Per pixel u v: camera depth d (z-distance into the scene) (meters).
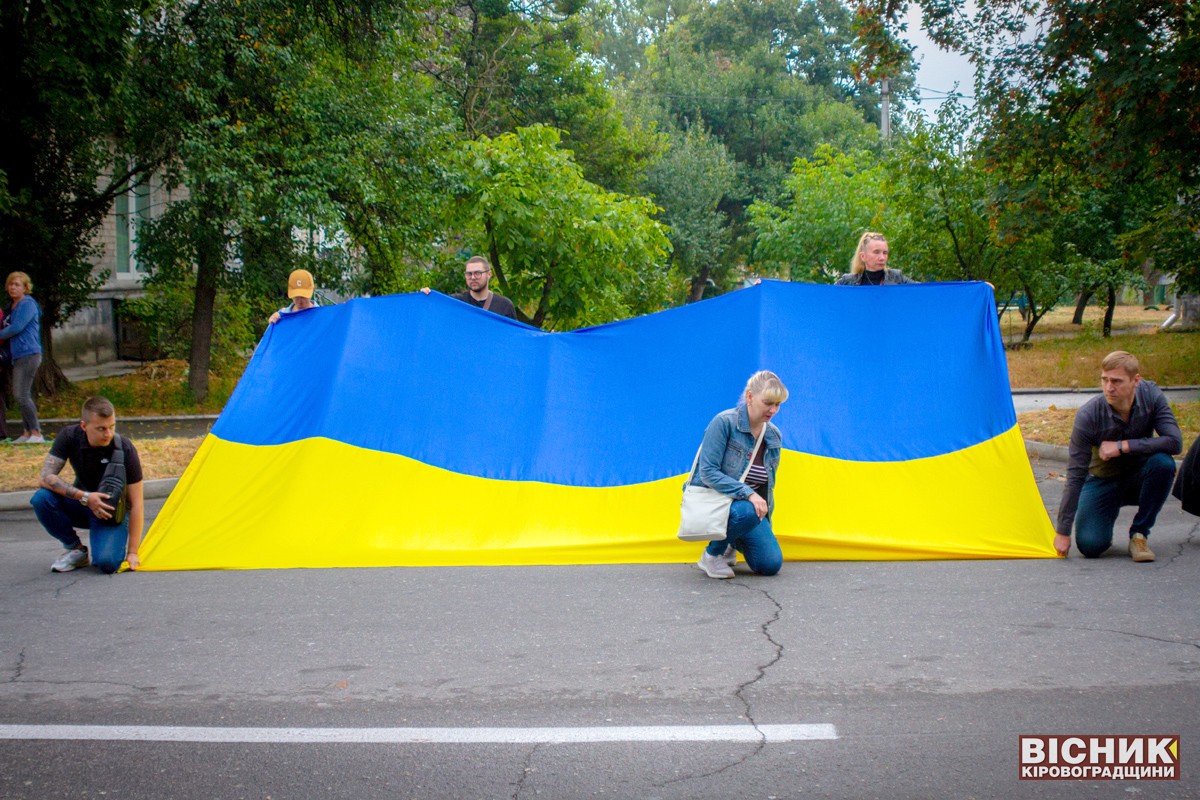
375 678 4.81
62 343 22.16
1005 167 14.69
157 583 6.64
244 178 15.60
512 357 8.20
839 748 3.97
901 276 8.38
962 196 24.27
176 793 3.70
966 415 7.51
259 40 15.98
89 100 14.11
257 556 7.12
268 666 5.00
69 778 3.82
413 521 7.36
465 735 4.14
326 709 4.44
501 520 7.40
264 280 17.53
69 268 17.08
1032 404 16.64
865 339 7.81
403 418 7.83
